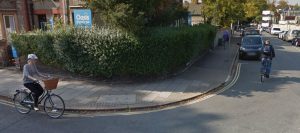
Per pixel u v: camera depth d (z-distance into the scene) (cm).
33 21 2316
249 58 1958
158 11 1347
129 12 998
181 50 1298
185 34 1331
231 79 1255
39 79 748
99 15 1113
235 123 695
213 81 1171
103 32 1048
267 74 1221
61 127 682
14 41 1322
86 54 1085
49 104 777
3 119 737
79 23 1233
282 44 3291
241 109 808
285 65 1648
